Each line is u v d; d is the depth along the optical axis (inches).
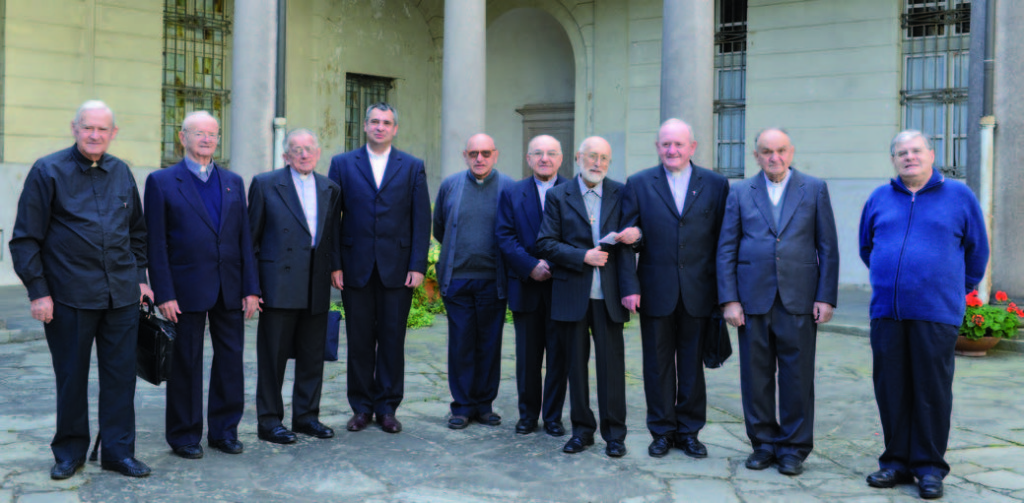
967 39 479.8
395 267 219.1
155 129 525.7
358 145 629.3
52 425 218.5
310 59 591.5
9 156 478.0
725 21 559.5
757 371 190.5
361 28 620.4
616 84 596.1
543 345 220.1
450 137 453.1
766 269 188.4
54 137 492.4
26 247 171.2
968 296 334.0
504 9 649.0
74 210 173.0
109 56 507.2
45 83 486.9
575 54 615.2
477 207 227.1
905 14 497.0
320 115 598.5
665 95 401.4
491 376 227.8
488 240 225.1
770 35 533.6
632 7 586.9
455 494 173.3
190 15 547.5
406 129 650.8
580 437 203.3
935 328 173.2
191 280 191.8
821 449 207.3
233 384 200.2
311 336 214.5
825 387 277.7
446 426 225.3
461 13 450.3
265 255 207.2
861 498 172.1
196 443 196.2
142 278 185.3
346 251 219.5
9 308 401.7
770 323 189.6
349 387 223.3
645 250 199.5
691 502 169.0
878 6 497.7
